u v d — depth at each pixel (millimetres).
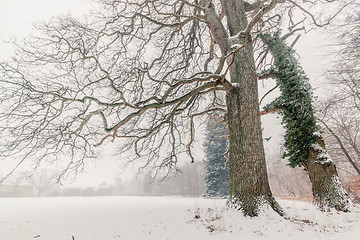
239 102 6297
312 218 4934
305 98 7281
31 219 6762
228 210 5320
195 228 4586
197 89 6152
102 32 8484
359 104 10852
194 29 10984
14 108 5961
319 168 6434
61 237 4488
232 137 6121
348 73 9281
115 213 7871
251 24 6441
